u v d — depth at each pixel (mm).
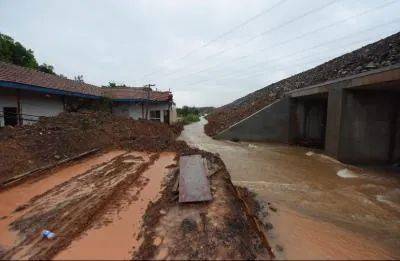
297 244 5141
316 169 12203
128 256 4320
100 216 5762
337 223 6504
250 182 9664
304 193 8711
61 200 6617
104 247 4574
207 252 4434
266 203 7242
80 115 15992
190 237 4852
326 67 20875
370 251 5180
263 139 21000
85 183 7945
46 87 15734
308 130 20812
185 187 6891
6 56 22594
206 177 7750
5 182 7523
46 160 9867
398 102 14250
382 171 12508
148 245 4590
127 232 5082
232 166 12188
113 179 8344
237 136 21312
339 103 14023
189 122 45969
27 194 7035
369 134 14133
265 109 20766
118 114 25594
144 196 6938
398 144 14398
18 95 14594
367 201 8180
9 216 5777
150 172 9312
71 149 11516
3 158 8547
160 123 24188
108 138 14820
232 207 6219
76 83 23047
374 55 14938
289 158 14695
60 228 5234
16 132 10797
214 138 22031
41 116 15266
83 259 4242
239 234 5074
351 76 13125
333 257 4793
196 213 5812
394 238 5910
